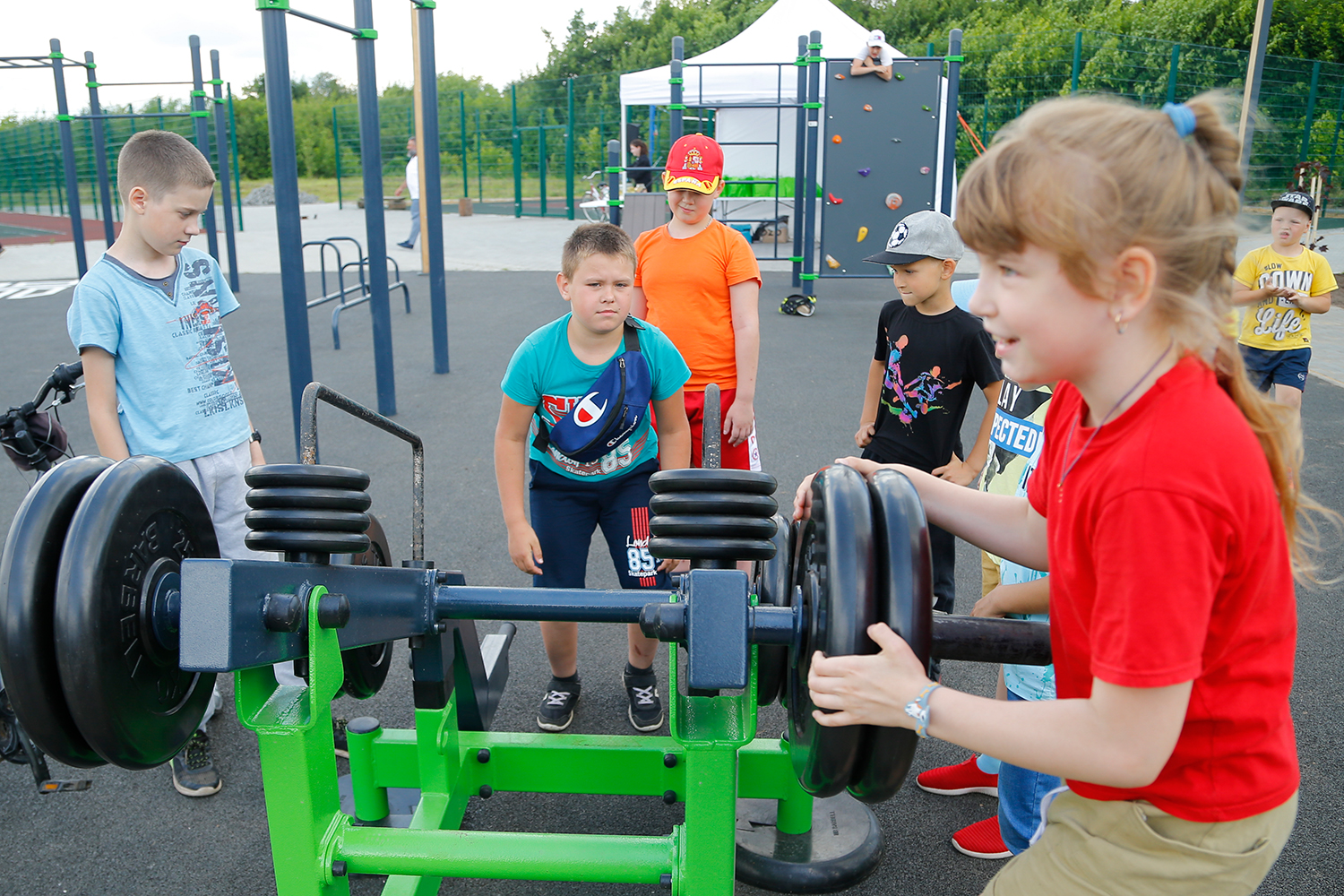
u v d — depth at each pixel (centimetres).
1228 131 103
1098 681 105
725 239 345
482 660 246
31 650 136
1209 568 101
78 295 259
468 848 168
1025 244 103
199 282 285
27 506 142
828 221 1023
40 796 266
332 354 855
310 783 158
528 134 2555
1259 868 120
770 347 864
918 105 992
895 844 245
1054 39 1753
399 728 294
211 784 266
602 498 278
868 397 364
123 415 272
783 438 591
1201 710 113
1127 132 100
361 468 548
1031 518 149
